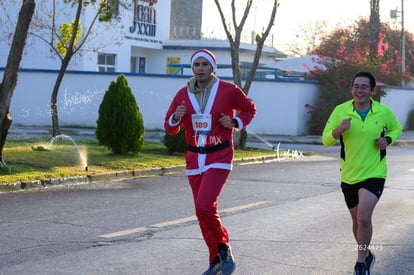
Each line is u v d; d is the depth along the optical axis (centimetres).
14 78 1554
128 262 839
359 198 765
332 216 1187
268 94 3381
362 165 768
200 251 902
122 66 4297
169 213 1189
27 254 871
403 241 993
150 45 4559
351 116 776
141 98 3419
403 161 2272
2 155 1723
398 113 4134
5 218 1116
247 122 758
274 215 1191
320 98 3450
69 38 2511
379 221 1146
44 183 1488
